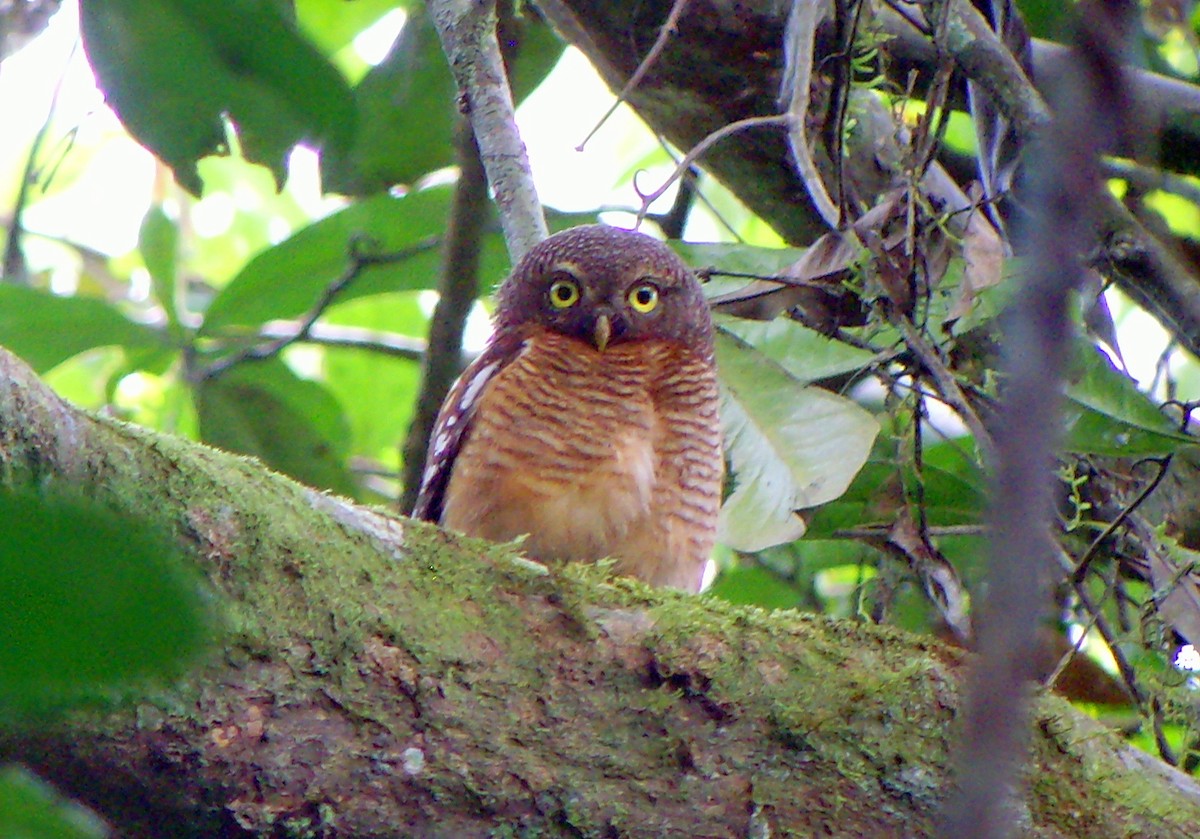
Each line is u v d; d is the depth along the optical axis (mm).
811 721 5812
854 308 8797
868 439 8219
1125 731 9641
